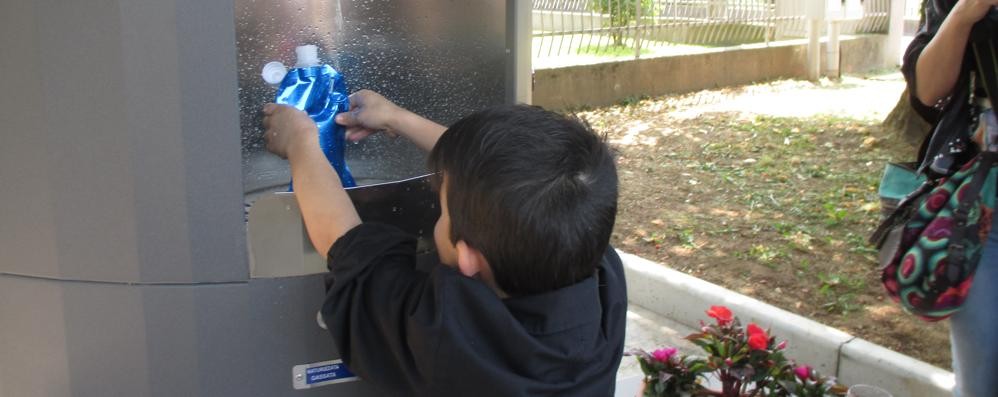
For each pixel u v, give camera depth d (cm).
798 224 426
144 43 122
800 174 516
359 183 180
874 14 963
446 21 167
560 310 106
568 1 759
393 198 145
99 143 126
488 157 100
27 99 128
